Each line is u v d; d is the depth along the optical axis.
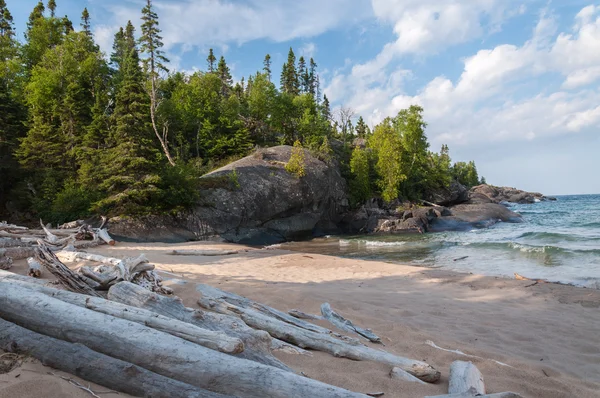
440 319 7.07
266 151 37.25
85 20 66.06
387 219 37.44
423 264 15.84
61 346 3.15
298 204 32.72
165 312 4.23
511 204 83.38
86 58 42.50
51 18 51.62
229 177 30.03
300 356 4.25
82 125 32.28
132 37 63.56
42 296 3.83
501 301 8.77
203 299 5.79
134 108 24.88
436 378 3.92
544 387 3.95
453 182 56.12
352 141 63.97
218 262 14.10
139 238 22.94
